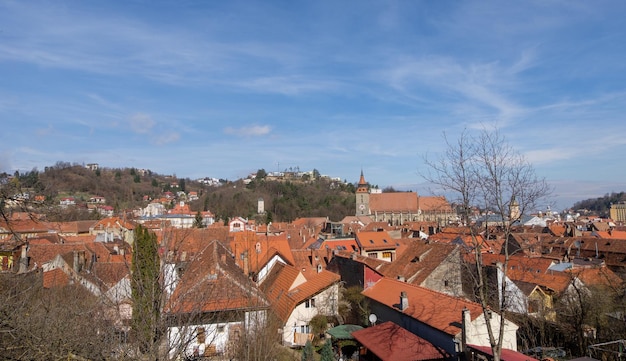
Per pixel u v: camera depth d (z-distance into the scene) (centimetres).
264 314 1992
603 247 6581
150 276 1004
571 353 3153
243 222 10019
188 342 999
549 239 7844
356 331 3103
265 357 1600
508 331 2766
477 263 2245
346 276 4634
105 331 973
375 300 3675
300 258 5384
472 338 2603
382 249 6500
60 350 1030
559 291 4016
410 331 3138
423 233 9025
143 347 933
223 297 1844
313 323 3550
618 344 2848
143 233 1299
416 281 3997
